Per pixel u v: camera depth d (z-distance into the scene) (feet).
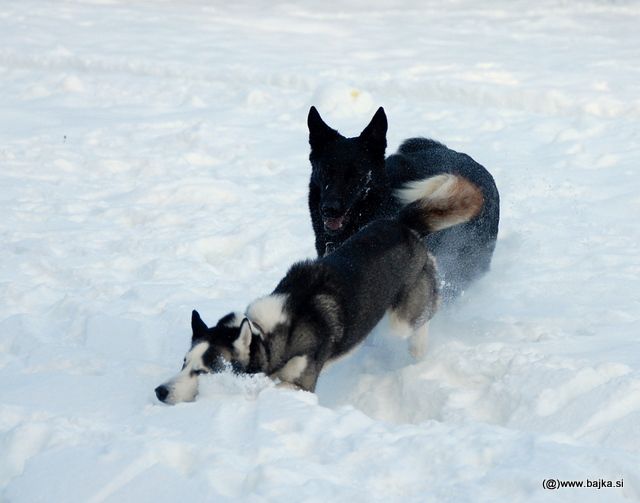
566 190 40.50
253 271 32.68
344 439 17.61
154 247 34.17
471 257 28.48
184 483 15.84
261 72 64.08
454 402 21.81
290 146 49.14
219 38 78.23
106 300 28.81
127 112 55.88
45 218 37.68
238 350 21.11
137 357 24.39
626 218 37.06
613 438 18.48
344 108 55.26
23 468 17.11
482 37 79.87
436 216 25.61
